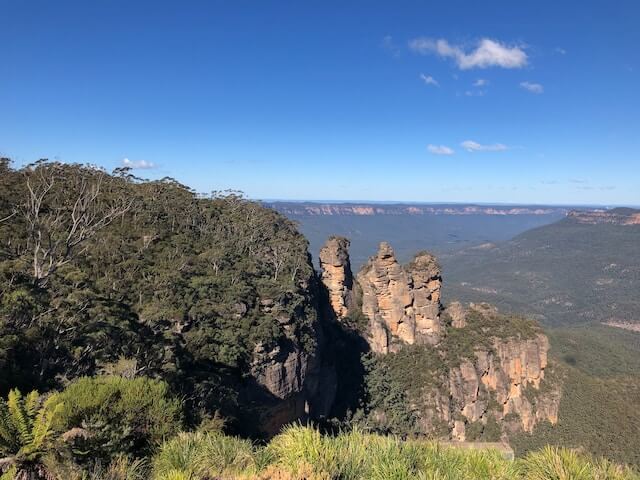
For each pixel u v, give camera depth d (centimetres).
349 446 1073
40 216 4544
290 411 5103
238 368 4219
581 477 986
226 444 1122
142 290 4122
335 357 7356
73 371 2747
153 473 1039
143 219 6094
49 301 2745
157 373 2922
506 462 1102
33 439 982
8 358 2341
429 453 1079
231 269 5612
